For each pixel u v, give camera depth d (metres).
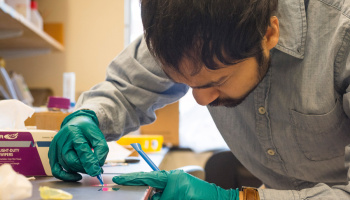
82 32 2.71
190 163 2.56
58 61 2.68
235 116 0.99
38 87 2.65
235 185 1.68
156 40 0.57
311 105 0.81
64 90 2.02
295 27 0.80
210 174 1.69
